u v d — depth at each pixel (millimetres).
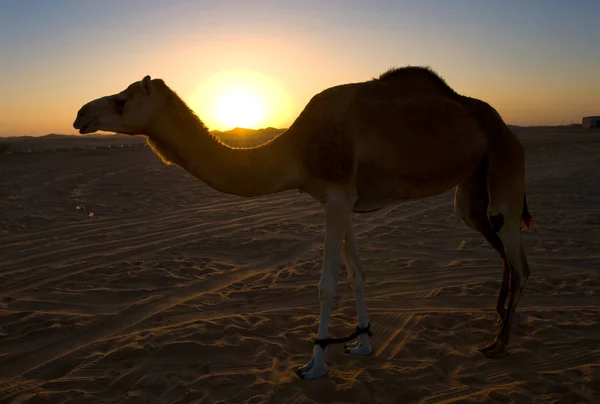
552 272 7934
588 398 4262
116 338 5652
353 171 4551
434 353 5160
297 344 5418
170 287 7480
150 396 4410
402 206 14531
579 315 6105
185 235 10938
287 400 4297
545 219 12141
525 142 43781
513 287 5004
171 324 6035
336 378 4652
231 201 16078
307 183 4684
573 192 16469
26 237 10828
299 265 8500
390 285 7457
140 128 4566
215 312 6438
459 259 8812
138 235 11000
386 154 4633
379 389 4441
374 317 6188
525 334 5570
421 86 4945
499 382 4574
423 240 10266
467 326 5824
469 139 4828
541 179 19938
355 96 4707
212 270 8336
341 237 4531
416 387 4477
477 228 5617
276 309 6516
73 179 21000
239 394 4391
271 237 10602
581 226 11273
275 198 16828
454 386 4516
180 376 4734
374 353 5191
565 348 5219
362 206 4957
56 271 8320
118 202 15609
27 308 6668
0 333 5832
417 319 6074
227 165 4621
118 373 4828
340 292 7137
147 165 27203
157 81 4578
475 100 5145
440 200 15570
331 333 5707
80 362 5086
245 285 7539
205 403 4250
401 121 4656
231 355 5168
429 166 4723
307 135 4617
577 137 57000
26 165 27125
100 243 10258
